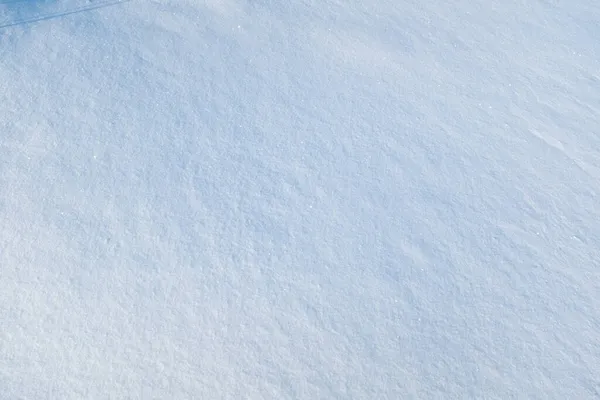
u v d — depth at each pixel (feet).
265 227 8.93
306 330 7.99
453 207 9.66
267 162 9.75
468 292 8.66
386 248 8.96
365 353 7.88
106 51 10.80
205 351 7.66
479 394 7.72
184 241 8.60
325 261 8.68
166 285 8.14
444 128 10.80
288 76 11.13
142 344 7.63
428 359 7.93
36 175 8.96
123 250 8.38
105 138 9.57
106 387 7.25
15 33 10.73
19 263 8.07
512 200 9.93
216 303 8.07
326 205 9.35
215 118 10.20
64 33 10.92
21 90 9.93
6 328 7.52
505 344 8.20
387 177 9.89
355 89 11.13
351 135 10.38
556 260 9.23
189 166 9.47
